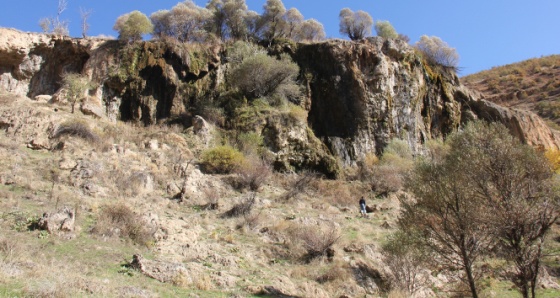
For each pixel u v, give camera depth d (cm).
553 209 1096
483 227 1121
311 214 1858
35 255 934
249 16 3575
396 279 1262
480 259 1438
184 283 959
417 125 3219
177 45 3025
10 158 1703
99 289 757
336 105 3038
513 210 1075
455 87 3738
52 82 2873
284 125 2683
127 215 1283
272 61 2872
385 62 3144
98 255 1038
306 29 3700
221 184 2019
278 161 2552
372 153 2927
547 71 7144
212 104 2822
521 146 1248
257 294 1006
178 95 2855
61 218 1162
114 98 2733
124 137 2323
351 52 3144
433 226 1193
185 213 1583
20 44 2834
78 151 1928
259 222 1584
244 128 2647
